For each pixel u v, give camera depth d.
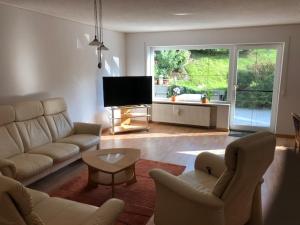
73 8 3.91
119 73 6.66
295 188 3.28
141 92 6.03
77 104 5.21
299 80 5.38
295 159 4.25
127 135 5.68
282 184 3.38
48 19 4.35
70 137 4.08
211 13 4.21
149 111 6.75
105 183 2.96
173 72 6.69
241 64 5.94
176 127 6.41
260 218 2.39
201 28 5.93
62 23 4.66
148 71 6.78
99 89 5.88
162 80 6.82
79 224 1.81
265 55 5.71
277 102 5.69
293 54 5.34
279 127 5.67
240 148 1.73
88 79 5.49
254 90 5.93
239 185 1.86
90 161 2.99
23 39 3.93
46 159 3.16
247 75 5.93
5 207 1.21
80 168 3.87
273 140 1.99
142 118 6.87
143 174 3.63
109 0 3.41
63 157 3.39
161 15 4.40
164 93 6.86
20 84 3.94
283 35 5.36
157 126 6.50
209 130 6.13
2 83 3.67
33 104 3.82
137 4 3.62
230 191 1.84
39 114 3.91
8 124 3.42
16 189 1.22
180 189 1.99
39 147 3.60
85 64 5.36
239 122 6.18
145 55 6.68
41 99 4.32
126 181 3.04
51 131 3.99
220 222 1.89
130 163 2.95
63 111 4.41
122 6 3.76
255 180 2.10
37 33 4.16
